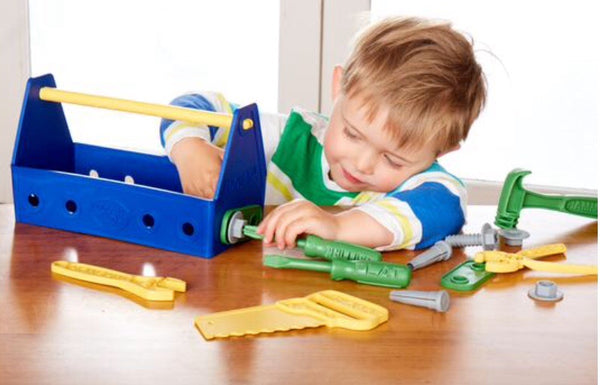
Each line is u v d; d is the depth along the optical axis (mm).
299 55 1862
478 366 590
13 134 1949
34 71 1987
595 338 646
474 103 1032
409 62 974
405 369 581
